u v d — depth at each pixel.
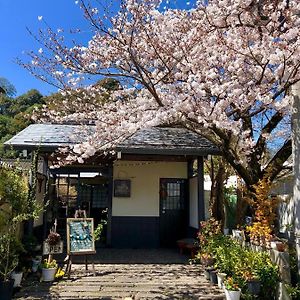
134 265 6.63
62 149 6.97
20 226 6.54
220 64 5.75
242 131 6.41
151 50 5.77
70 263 5.87
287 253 4.64
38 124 8.97
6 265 4.74
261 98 5.14
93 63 6.15
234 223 9.84
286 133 7.85
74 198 9.80
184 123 6.09
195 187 8.71
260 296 4.60
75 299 4.63
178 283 5.41
